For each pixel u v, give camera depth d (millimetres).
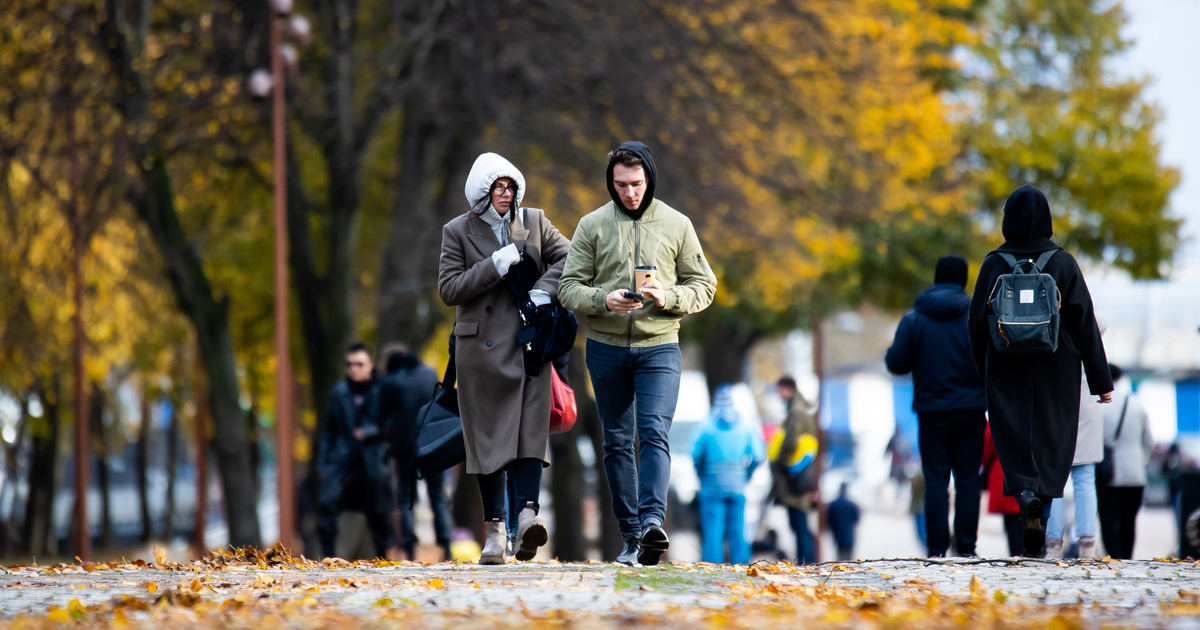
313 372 62875
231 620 16031
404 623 15336
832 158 68812
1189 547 41469
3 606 18062
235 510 60906
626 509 21562
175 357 79875
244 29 59469
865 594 18875
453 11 60438
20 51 57250
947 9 87750
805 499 45688
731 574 21297
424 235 61594
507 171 21625
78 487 64312
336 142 61000
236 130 59875
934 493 28016
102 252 65125
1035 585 20422
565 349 21406
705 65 62250
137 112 57656
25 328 62469
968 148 93438
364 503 35500
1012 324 23984
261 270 74938
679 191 60688
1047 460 24359
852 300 90188
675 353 21141
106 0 57094
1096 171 96688
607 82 59875
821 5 65062
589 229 21234
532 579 20406
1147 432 36031
